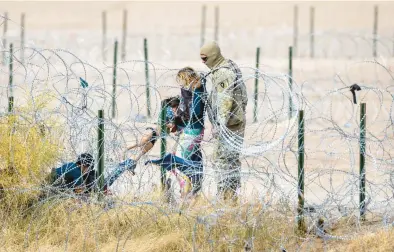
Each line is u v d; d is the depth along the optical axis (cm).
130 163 3020
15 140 3023
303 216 2889
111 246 2747
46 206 2950
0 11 18412
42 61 5034
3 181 2972
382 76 6938
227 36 12650
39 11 18625
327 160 3531
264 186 2877
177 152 3300
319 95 5503
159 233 2850
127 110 4506
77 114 3042
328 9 19212
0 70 3403
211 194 3036
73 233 2844
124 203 2831
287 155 3978
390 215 3061
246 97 3209
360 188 3055
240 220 2794
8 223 2905
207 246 2734
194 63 9562
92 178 3042
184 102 3148
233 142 3092
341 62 8688
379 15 18600
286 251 2781
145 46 6278
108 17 18812
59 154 3119
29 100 3116
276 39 12350
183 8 19888
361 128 3084
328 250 2806
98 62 6750
